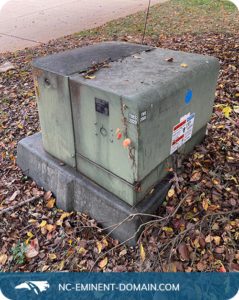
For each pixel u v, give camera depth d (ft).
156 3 33.01
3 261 6.73
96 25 25.18
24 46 21.22
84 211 7.38
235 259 5.93
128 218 6.29
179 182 7.25
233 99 10.35
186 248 6.17
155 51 8.14
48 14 31.63
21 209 7.91
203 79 6.95
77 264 6.44
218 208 6.75
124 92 5.42
